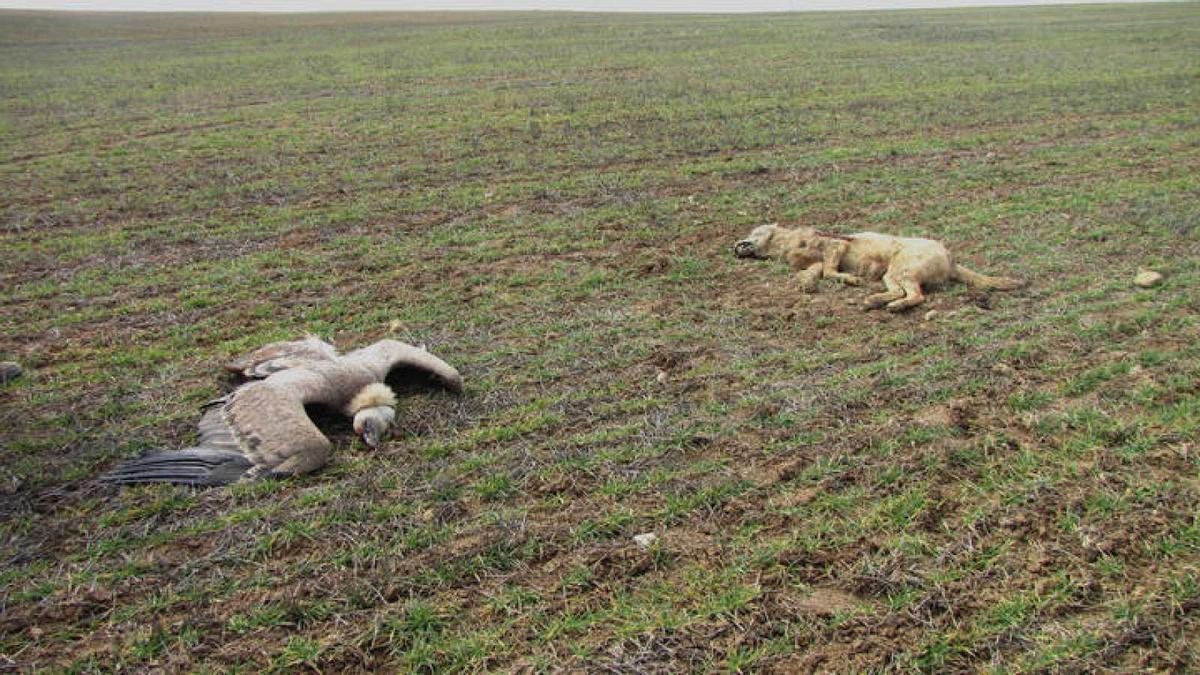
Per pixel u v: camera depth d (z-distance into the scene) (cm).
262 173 1416
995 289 842
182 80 2564
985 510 506
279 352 646
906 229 1058
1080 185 1256
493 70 2695
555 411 634
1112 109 1911
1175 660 399
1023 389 644
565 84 2380
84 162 1510
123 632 425
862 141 1609
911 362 697
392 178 1371
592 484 542
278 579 460
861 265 879
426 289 888
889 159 1462
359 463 566
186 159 1527
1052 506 508
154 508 516
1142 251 948
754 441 587
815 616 431
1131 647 409
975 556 470
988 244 988
